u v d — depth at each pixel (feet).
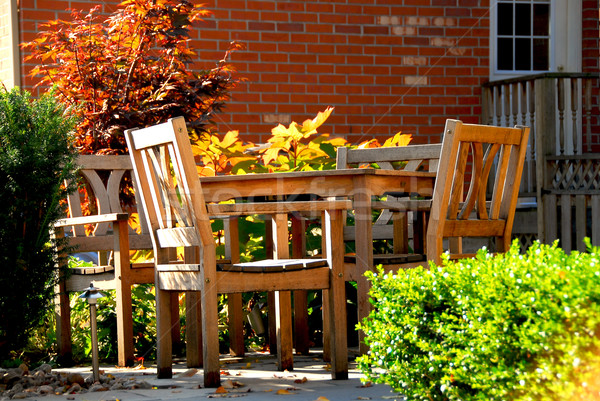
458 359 7.93
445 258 9.00
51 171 13.34
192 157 11.62
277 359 15.01
